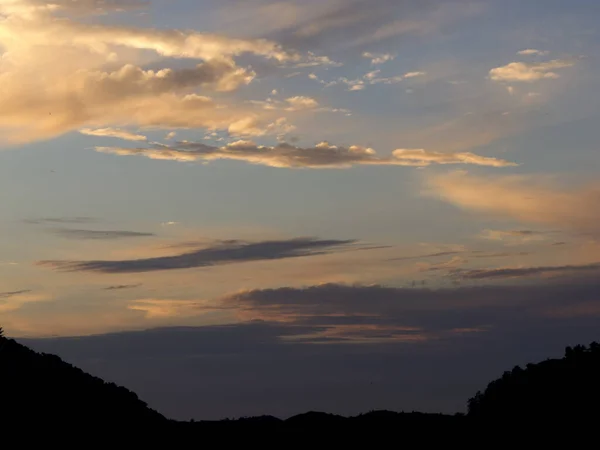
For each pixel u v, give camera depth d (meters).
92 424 72.81
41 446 64.81
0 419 65.88
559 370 85.94
